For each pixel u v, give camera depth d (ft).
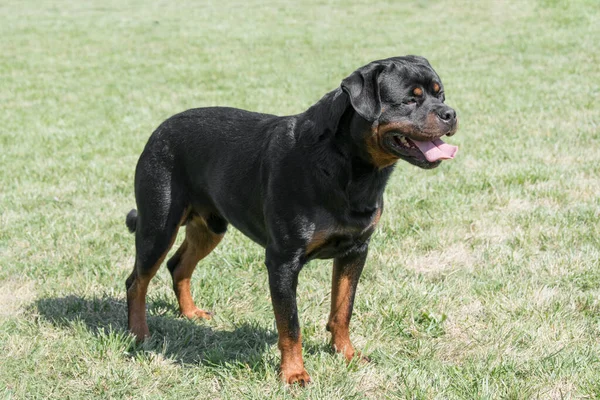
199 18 69.26
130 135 31.91
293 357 11.77
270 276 11.55
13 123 34.86
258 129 12.38
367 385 11.85
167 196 13.25
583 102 33.01
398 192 21.72
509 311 14.12
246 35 60.18
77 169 26.04
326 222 11.16
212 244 14.39
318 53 52.60
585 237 17.48
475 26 58.70
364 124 10.83
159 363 12.60
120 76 47.65
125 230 19.47
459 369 11.98
